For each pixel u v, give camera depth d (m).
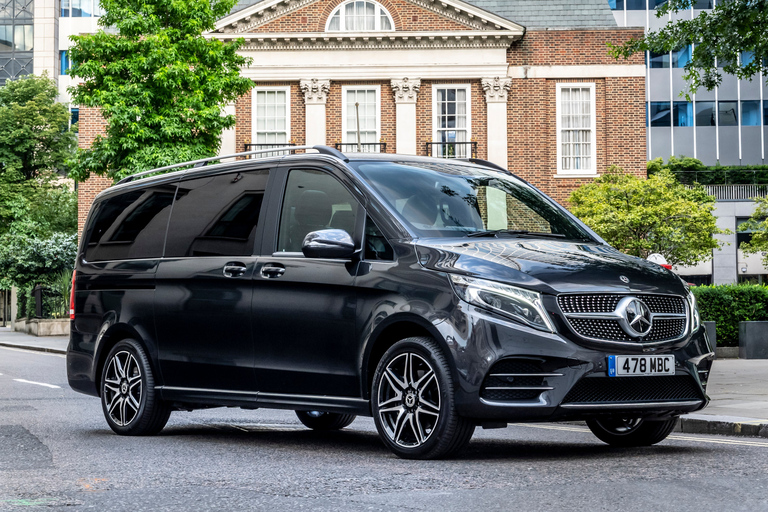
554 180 36.59
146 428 8.39
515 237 6.96
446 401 6.04
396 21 37.09
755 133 61.41
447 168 7.71
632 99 36.66
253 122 37.09
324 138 37.06
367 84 37.16
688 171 58.41
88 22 70.19
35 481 5.77
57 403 11.98
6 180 57.34
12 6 69.75
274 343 7.20
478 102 36.88
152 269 8.41
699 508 4.63
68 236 45.44
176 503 4.98
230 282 7.57
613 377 6.02
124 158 28.88
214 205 8.08
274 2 36.88
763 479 5.47
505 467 5.98
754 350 18.92
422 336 6.35
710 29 15.68
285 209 7.43
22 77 61.06
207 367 7.74
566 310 6.01
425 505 4.77
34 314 42.56
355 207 6.96
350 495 5.09
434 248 6.42
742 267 54.69
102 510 4.82
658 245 32.59
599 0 37.88
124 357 8.63
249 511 4.72
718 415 8.75
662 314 6.35
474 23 36.72
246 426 9.40
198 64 29.47
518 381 5.98
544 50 36.78
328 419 9.05
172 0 28.97
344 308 6.72
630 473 5.71
